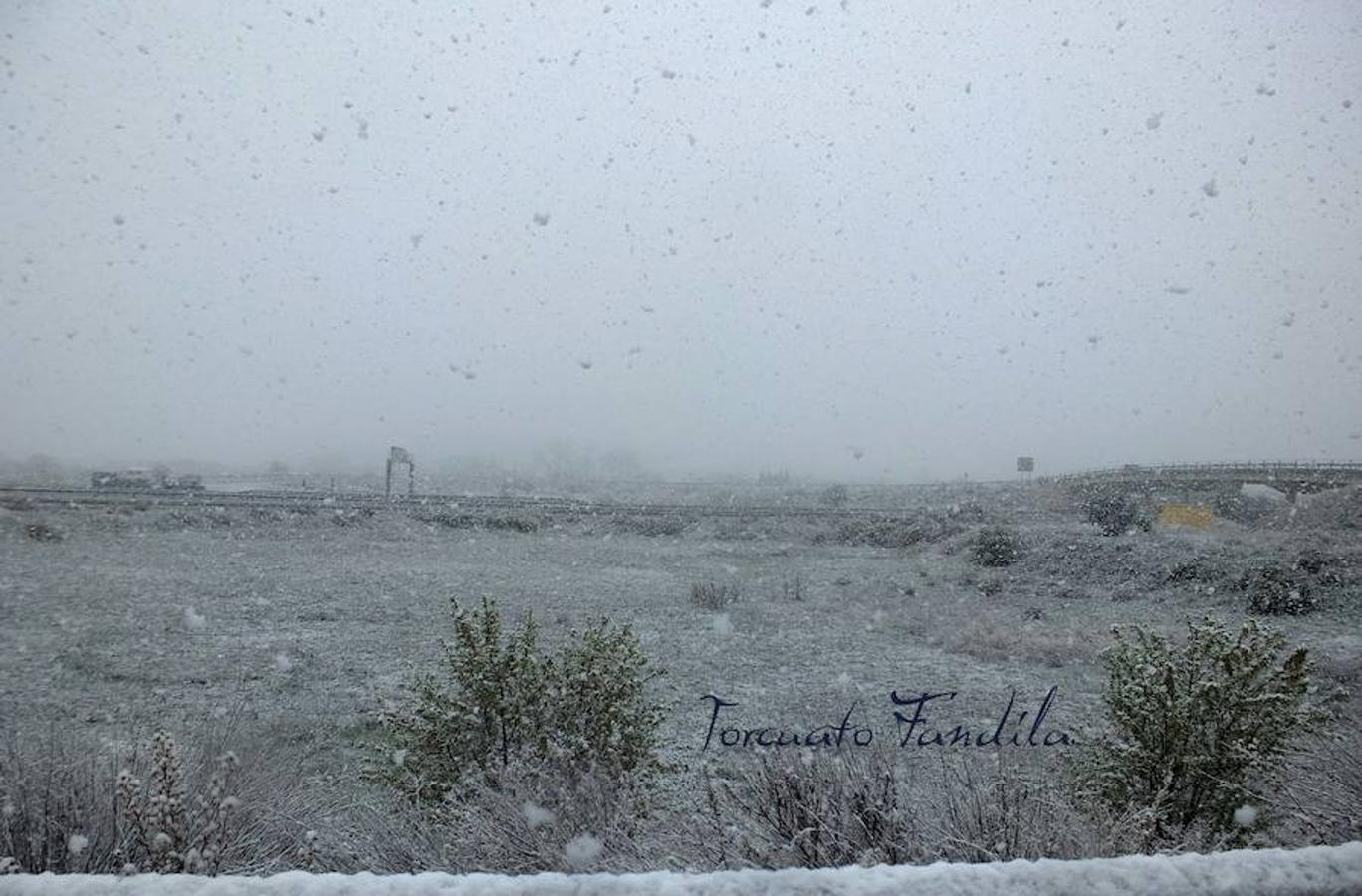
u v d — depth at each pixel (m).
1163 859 3.31
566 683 7.75
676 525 48.88
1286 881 3.20
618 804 6.21
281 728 11.48
